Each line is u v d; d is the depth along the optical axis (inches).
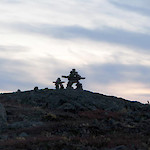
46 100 2566.4
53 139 1121.4
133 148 973.2
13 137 1346.0
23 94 2871.6
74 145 1023.0
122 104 2593.5
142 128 1446.9
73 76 3073.3
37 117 1958.7
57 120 1878.7
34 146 1008.2
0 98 2714.1
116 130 1429.6
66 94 2650.1
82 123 1578.5
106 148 996.6
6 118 1862.7
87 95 2748.5
